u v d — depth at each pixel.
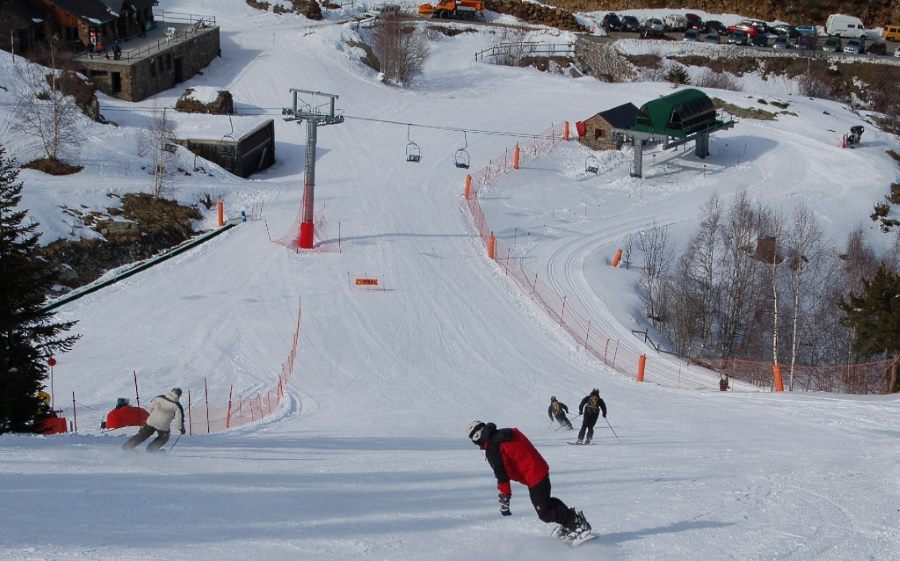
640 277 47.00
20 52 62.03
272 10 88.88
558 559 9.20
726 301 45.66
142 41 70.75
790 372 40.16
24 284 23.66
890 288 35.50
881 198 58.78
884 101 83.56
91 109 56.16
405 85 77.62
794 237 50.53
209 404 28.48
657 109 60.19
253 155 57.81
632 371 36.62
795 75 86.19
